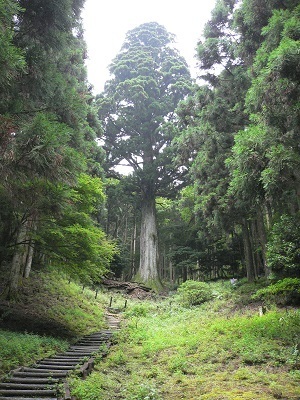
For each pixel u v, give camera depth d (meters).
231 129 17.45
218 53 17.77
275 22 9.01
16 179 6.41
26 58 7.69
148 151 37.38
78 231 11.17
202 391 5.71
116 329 14.28
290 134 8.46
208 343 8.89
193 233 31.75
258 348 7.52
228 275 30.45
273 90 8.02
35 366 7.49
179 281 39.69
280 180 8.20
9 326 10.59
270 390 5.41
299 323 8.68
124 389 6.29
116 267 32.06
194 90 22.41
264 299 13.40
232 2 18.92
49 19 8.51
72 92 9.28
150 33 43.50
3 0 5.61
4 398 5.42
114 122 35.75
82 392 5.77
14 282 13.34
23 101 7.50
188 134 19.14
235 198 15.16
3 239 10.93
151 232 33.94
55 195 8.27
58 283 18.66
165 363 8.09
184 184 35.00
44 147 5.88
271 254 13.39
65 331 11.97
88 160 18.44
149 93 36.69
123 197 34.56
